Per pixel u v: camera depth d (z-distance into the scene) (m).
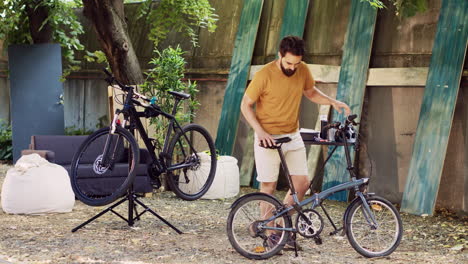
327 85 8.10
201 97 9.38
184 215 6.61
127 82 8.91
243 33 8.81
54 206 6.52
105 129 5.86
